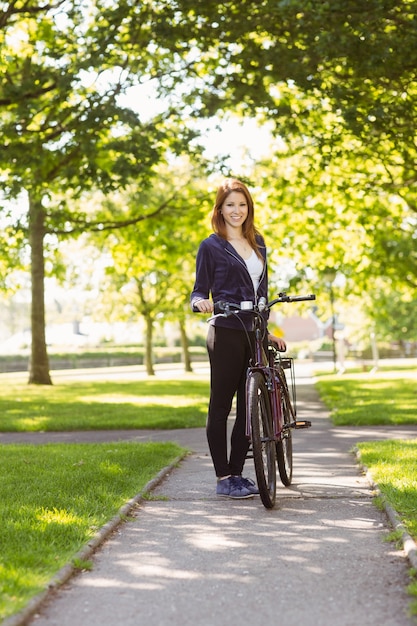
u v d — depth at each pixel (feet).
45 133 64.54
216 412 22.63
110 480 24.45
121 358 246.88
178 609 13.23
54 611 13.21
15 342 290.76
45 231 91.09
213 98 63.52
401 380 89.71
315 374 124.88
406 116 49.55
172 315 146.20
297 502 21.56
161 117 67.36
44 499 21.12
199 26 55.31
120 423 44.37
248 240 22.93
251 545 17.08
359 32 45.21
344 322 206.59
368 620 12.57
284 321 343.05
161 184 119.14
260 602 13.50
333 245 86.99
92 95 60.95
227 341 22.26
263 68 52.80
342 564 15.57
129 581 14.71
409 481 22.62
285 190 81.97
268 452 21.17
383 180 72.59
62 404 61.05
